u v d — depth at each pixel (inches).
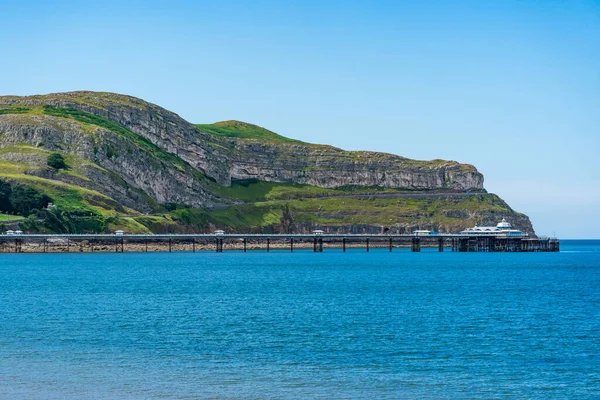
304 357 2925.7
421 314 4109.3
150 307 4387.3
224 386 2504.9
